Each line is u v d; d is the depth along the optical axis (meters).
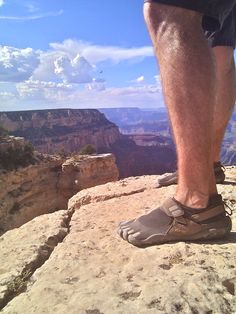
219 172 1.07
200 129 0.63
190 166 0.65
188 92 0.63
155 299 0.51
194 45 0.63
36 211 11.28
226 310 0.49
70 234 0.79
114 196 1.09
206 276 0.56
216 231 0.67
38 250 0.76
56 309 0.51
